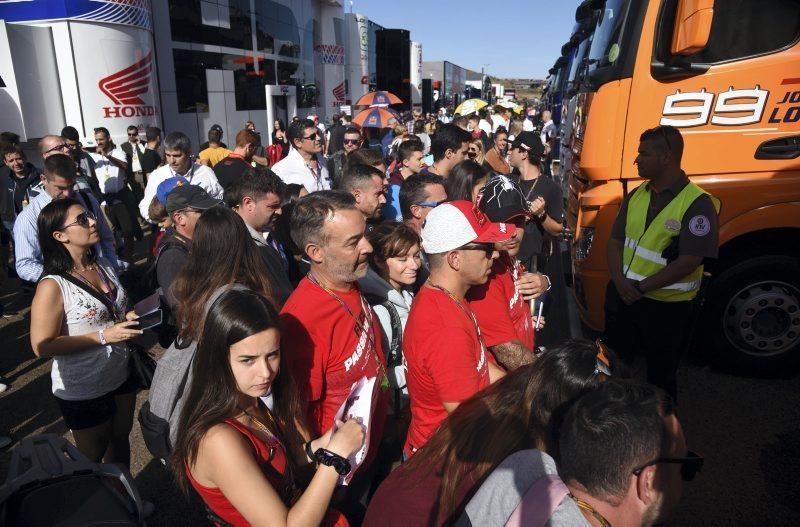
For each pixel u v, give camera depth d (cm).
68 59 934
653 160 303
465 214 193
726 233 374
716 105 360
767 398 381
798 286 389
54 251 261
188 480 167
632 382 127
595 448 114
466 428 146
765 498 288
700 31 317
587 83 446
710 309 404
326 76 2339
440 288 197
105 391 269
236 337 160
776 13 346
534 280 256
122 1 977
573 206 488
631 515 115
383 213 453
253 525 153
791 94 353
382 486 155
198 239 226
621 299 343
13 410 403
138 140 958
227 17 1461
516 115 1688
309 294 210
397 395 261
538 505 112
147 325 252
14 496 180
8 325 554
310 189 541
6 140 548
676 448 116
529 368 152
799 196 363
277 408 191
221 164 568
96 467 195
